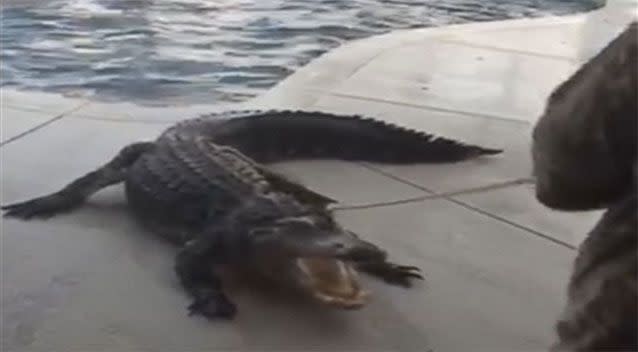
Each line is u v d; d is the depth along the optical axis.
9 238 2.95
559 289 2.72
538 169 1.13
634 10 6.62
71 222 3.10
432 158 3.84
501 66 5.39
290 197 2.78
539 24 6.57
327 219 2.66
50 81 5.22
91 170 3.60
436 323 2.52
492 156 3.89
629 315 0.96
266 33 6.65
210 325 2.47
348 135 3.85
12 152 3.76
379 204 3.34
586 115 1.02
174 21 6.91
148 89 5.10
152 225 3.05
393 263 2.85
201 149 3.27
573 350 1.05
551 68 5.38
